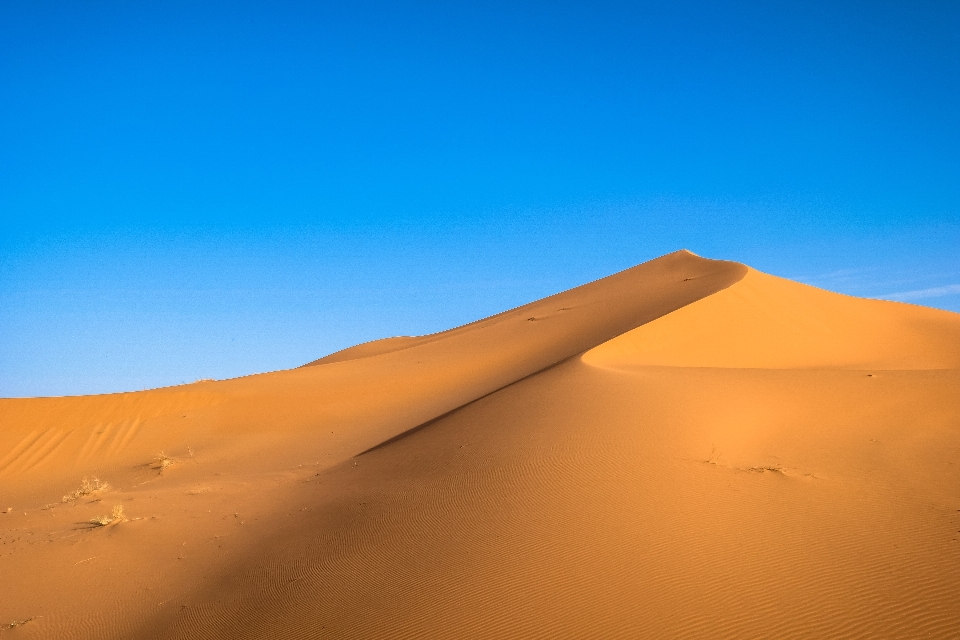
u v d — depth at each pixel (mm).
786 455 16359
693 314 40219
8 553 15789
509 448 16359
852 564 10680
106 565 14906
